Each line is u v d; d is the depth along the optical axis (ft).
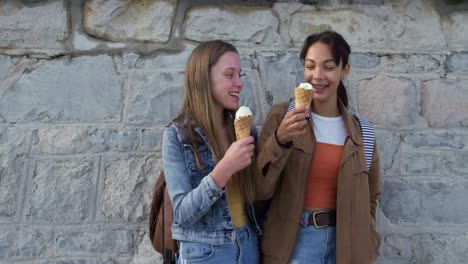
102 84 9.02
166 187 6.90
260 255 7.29
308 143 7.05
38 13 9.00
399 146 9.19
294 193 6.97
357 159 7.09
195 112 6.59
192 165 6.43
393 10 9.34
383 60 9.29
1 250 8.66
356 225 6.93
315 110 7.49
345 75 7.59
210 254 6.24
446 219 9.12
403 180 9.14
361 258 6.89
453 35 9.38
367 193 7.15
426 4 9.37
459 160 9.20
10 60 8.96
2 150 8.80
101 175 8.88
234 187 6.76
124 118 9.00
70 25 9.05
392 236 9.07
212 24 9.13
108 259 8.79
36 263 8.71
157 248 7.26
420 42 9.34
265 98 9.12
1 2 8.97
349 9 9.31
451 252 9.07
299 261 6.93
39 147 8.86
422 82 9.29
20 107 8.92
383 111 9.22
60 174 8.82
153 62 9.09
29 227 8.75
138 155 8.95
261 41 9.17
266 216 7.39
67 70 9.00
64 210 8.79
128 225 8.86
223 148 6.84
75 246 8.77
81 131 8.93
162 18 9.09
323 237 6.97
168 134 6.54
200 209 5.99
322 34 7.23
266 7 9.22
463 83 9.30
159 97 9.05
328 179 7.07
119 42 9.09
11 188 8.75
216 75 6.53
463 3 9.37
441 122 9.25
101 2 9.02
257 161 6.77
